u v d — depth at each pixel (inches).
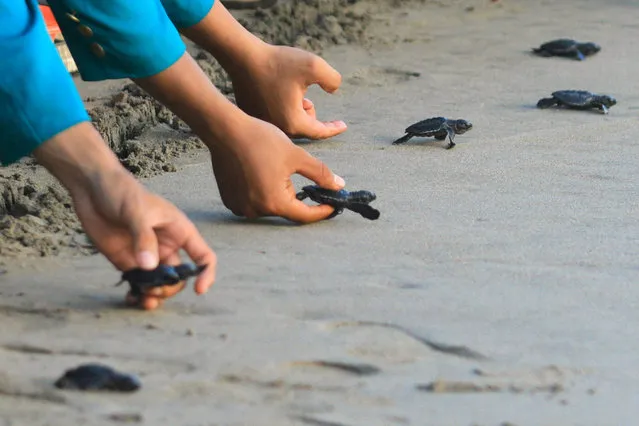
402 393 308.8
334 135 609.0
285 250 434.6
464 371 323.9
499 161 577.9
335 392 308.7
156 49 416.8
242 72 562.6
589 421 293.9
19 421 288.0
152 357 330.3
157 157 584.7
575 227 465.4
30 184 525.7
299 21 934.4
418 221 473.1
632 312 372.8
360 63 829.8
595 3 1088.2
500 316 366.0
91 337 345.4
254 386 311.4
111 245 352.2
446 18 1005.8
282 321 359.9
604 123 668.1
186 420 289.0
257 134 448.1
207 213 486.3
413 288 391.2
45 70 345.1
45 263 416.2
